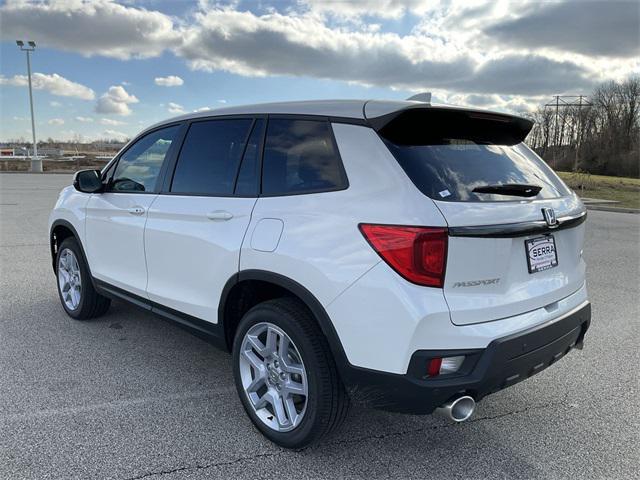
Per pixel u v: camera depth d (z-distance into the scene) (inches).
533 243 101.3
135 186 153.9
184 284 132.6
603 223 558.6
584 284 121.9
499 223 92.7
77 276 187.5
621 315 210.1
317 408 102.1
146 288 146.7
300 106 115.3
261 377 115.3
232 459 107.1
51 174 1251.8
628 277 279.7
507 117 112.9
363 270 92.5
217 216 121.0
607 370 155.8
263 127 120.9
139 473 101.4
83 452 107.7
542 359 102.4
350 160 101.1
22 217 468.4
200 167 133.3
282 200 109.7
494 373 92.0
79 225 176.4
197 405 129.6
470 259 90.0
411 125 102.3
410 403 91.5
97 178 162.7
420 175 93.7
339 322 95.9
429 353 88.4
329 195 101.6
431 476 103.3
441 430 121.0
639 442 117.0
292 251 102.7
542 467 107.1
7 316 193.5
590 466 107.6
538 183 111.4
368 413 128.6
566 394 140.4
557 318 105.3
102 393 134.6
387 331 90.2
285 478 101.3
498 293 94.6
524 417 127.9
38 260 288.4
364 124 101.7
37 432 114.7
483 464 107.7
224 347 126.4
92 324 186.9
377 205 93.5
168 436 115.0
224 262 118.2
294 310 106.3
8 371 146.6
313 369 101.7
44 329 180.5
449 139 106.3
